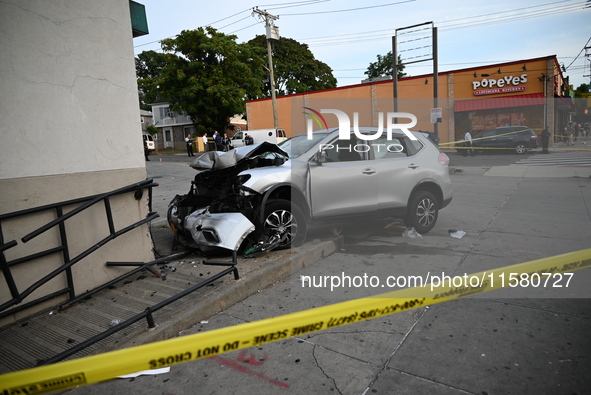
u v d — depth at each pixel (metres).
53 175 3.49
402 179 3.99
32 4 3.33
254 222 4.63
